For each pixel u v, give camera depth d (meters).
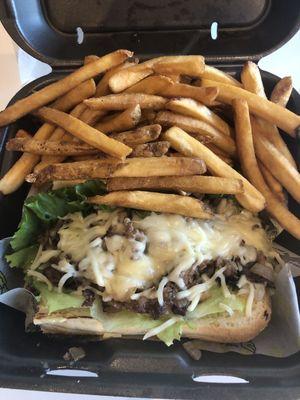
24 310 0.25
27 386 0.21
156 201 0.22
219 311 0.23
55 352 0.23
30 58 0.33
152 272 0.22
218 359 0.23
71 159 0.26
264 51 0.28
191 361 0.22
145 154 0.23
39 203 0.24
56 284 0.23
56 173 0.23
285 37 0.27
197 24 0.29
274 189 0.24
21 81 0.34
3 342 0.23
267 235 0.25
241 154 0.25
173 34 0.29
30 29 0.28
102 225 0.23
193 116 0.25
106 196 0.23
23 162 0.26
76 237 0.23
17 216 0.27
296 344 0.22
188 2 0.28
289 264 0.24
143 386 0.20
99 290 0.23
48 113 0.26
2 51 0.36
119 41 0.30
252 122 0.26
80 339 0.24
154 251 0.22
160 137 0.24
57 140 0.25
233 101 0.25
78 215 0.24
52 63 0.29
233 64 0.28
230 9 0.28
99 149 0.24
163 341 0.23
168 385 0.20
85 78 0.26
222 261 0.23
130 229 0.23
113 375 0.21
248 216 0.24
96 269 0.22
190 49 0.29
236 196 0.23
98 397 0.22
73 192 0.24
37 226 0.24
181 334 0.23
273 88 0.28
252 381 0.21
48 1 0.29
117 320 0.23
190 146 0.23
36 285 0.24
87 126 0.24
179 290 0.22
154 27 0.29
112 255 0.23
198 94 0.25
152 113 0.26
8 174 0.25
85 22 0.29
